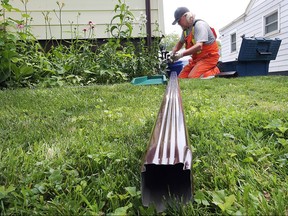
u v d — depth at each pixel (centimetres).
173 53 461
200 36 455
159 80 359
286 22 804
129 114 167
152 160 62
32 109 189
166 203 62
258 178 79
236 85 314
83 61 419
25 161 91
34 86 355
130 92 267
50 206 65
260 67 578
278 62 852
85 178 82
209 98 226
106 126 138
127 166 89
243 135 117
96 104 208
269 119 139
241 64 559
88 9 532
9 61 333
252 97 226
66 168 88
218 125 131
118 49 519
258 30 962
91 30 511
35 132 127
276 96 228
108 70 415
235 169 84
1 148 104
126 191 72
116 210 61
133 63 445
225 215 60
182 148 67
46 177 81
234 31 1160
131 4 538
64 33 527
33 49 412
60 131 131
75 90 281
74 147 106
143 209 61
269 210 62
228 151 100
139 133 124
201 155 97
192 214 61
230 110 167
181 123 90
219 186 75
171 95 166
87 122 149
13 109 188
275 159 93
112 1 536
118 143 111
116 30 532
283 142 105
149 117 154
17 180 78
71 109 192
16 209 63
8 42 339
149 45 517
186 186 64
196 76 469
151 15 541
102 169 87
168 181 65
